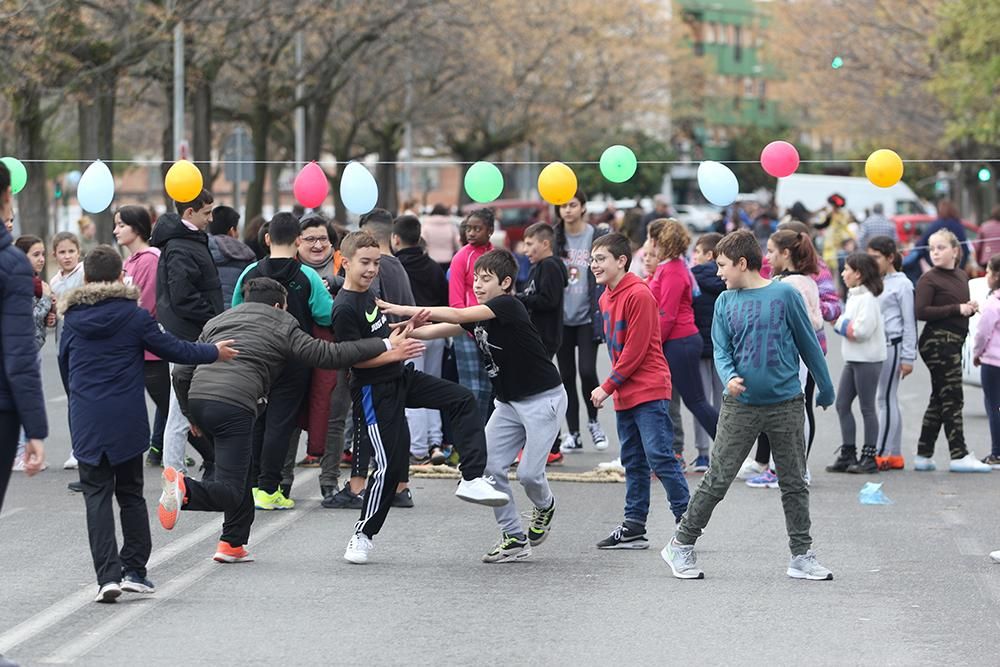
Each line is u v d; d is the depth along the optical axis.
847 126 151.25
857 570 22.56
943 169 158.12
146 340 19.92
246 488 22.75
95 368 19.70
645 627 19.09
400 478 22.97
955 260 33.09
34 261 31.83
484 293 22.66
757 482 30.69
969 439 38.28
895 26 106.25
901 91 119.12
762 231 101.00
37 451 17.25
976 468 32.75
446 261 44.34
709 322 32.22
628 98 149.88
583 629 18.98
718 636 18.64
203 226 29.28
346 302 23.12
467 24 96.38
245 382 22.11
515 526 23.17
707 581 21.80
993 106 89.62
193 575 22.11
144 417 20.05
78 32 70.50
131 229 31.92
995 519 26.94
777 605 20.30
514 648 18.05
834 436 38.78
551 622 19.34
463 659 17.56
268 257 27.39
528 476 23.03
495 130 146.62
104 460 20.08
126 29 71.38
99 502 20.05
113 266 20.14
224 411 21.98
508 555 23.11
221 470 22.06
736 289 21.56
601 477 30.95
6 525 26.12
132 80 84.00
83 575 22.09
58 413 41.75
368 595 20.84
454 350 33.12
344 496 28.09
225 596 20.73
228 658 17.56
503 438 23.17
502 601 20.52
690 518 21.92
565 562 23.23
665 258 29.72
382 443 22.73
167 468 20.89
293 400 27.39
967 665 17.36
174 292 28.50
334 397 28.16
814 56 129.25
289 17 83.25
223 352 20.80
